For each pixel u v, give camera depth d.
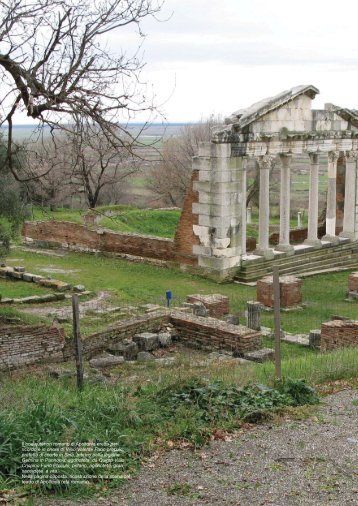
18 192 28.34
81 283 34.31
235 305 31.39
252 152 36.84
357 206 43.25
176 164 68.00
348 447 12.04
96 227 42.41
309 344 24.00
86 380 17.14
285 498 10.19
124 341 21.95
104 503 10.02
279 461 11.47
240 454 11.73
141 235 39.97
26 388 15.20
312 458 11.58
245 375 16.27
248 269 36.66
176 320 23.33
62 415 12.08
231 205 36.31
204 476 10.90
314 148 40.06
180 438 12.27
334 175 41.88
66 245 43.50
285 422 13.24
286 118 38.44
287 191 39.28
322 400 14.76
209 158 35.88
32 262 39.53
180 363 19.72
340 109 41.31
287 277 32.00
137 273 37.38
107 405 13.06
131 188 76.31
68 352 20.38
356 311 30.62
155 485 10.59
